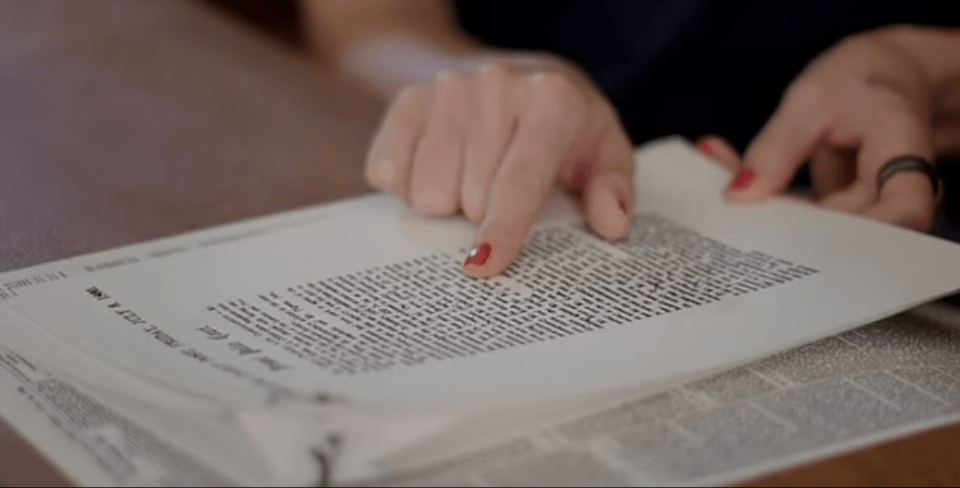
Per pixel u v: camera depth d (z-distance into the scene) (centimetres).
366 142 65
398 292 47
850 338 46
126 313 45
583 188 55
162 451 41
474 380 41
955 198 72
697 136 84
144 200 58
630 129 85
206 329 44
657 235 52
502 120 54
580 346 43
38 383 44
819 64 61
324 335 44
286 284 47
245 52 78
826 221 52
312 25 96
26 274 48
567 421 41
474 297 47
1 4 84
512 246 49
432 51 86
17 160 62
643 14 84
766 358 44
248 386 40
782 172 56
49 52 77
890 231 51
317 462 39
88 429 42
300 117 68
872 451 41
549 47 91
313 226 52
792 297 46
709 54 82
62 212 56
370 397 40
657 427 41
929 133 57
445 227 52
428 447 40
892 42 64
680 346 43
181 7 86
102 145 64
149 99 70
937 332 46
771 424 41
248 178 60
